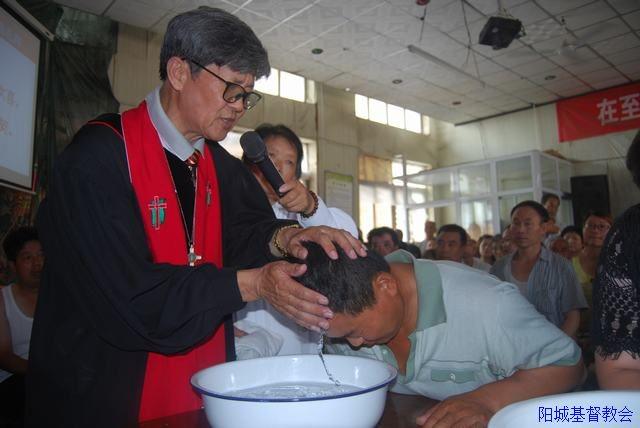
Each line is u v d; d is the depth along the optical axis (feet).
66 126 14.30
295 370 2.72
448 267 3.09
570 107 25.39
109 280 2.52
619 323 2.39
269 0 14.99
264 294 2.54
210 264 2.65
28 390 2.82
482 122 28.60
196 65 2.88
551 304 7.80
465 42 18.34
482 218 23.57
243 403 1.86
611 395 1.83
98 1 14.67
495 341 2.80
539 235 8.10
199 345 3.07
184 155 3.36
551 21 16.99
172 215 3.12
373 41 18.04
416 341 2.92
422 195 27.50
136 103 16.20
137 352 2.85
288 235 3.28
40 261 6.63
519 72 21.62
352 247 2.69
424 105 25.86
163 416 2.80
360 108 26.45
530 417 1.75
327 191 23.16
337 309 2.50
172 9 15.20
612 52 19.84
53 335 2.82
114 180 2.88
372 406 1.96
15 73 10.23
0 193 11.61
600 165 24.56
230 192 3.80
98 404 2.77
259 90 21.25
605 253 2.54
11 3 10.05
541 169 22.50
